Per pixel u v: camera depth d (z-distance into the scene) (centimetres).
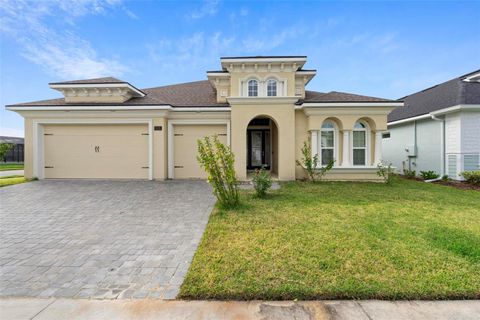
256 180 733
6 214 594
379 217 530
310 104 1032
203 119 1136
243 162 1054
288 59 1120
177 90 1526
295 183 984
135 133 1105
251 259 344
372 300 265
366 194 768
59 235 461
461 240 400
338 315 244
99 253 383
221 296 271
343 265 325
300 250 369
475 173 993
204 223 523
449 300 264
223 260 342
